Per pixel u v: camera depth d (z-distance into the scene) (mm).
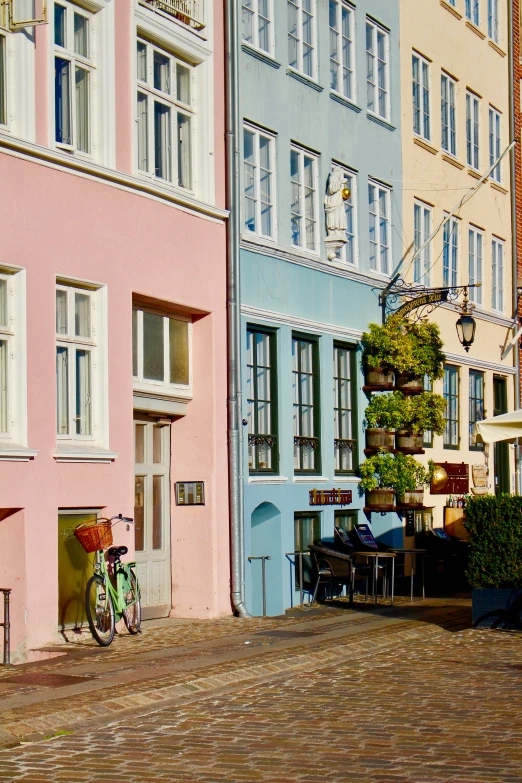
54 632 14734
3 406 14500
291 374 20469
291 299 20594
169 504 18344
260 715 10547
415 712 10602
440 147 27234
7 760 8922
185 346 18281
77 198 15547
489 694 11438
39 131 15000
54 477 14898
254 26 20047
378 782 8203
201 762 8836
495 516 16781
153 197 16969
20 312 14578
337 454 22156
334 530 21516
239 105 19000
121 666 13047
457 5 28734
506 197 31328
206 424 18219
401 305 24250
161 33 17453
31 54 14891
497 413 30656
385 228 24500
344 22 23250
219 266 18469
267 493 19438
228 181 18672
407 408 22859
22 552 14375
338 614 18781
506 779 8250
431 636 16031
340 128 22672
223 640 15375
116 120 16391
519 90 32500
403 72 25594
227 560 18344
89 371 15922
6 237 14383
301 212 21297
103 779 8359
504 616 16688
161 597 18078
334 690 11789
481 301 29594
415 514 24953
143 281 16734
